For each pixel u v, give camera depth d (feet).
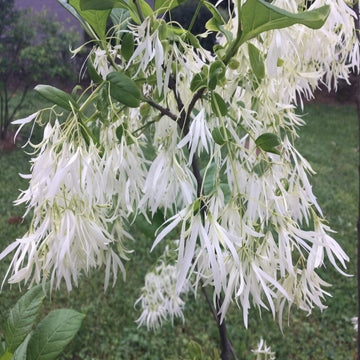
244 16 2.25
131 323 10.36
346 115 31.12
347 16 2.76
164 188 2.38
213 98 2.28
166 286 6.20
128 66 2.44
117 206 2.54
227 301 2.10
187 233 2.06
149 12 2.71
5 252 2.22
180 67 2.61
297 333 10.36
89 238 2.31
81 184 2.18
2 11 13.78
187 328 10.32
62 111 2.51
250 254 2.21
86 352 9.73
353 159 23.66
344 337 10.34
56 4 3.72
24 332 3.22
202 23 3.07
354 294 11.57
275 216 2.28
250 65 2.51
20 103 13.11
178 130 2.76
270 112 2.66
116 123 2.82
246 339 9.80
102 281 11.51
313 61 3.14
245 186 2.50
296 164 2.52
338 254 2.28
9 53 14.40
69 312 3.41
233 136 2.51
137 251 12.56
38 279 2.27
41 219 2.33
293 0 2.61
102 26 2.65
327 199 17.65
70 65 3.37
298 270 2.36
